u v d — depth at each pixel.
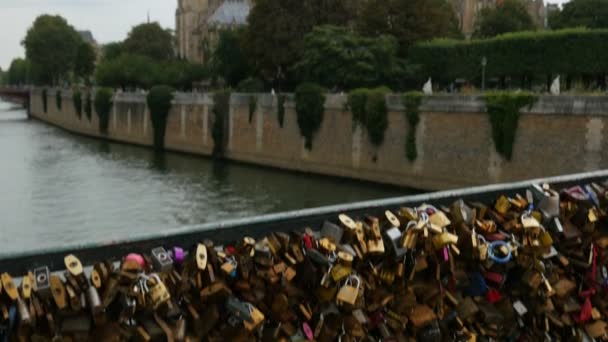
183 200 36.12
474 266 4.27
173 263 3.18
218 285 3.20
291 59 61.88
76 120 85.75
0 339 2.78
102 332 2.92
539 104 30.19
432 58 49.59
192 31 127.75
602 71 37.91
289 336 3.49
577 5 69.25
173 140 61.66
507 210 4.49
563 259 4.69
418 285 3.99
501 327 4.37
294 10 62.00
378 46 50.88
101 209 33.41
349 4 62.53
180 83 91.31
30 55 127.69
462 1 109.19
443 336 4.16
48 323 2.79
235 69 74.31
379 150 39.53
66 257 2.88
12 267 2.82
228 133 53.84
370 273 3.80
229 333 3.28
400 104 37.56
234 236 3.40
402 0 57.09
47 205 34.47
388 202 3.96
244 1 114.38
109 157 57.84
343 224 3.66
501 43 43.22
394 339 3.88
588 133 28.28
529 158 30.81
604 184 5.18
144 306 2.98
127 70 88.81
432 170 36.06
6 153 61.06
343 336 3.66
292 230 3.60
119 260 3.09
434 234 3.89
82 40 130.88
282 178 44.19
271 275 3.39
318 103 43.66
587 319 4.81
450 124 34.78
